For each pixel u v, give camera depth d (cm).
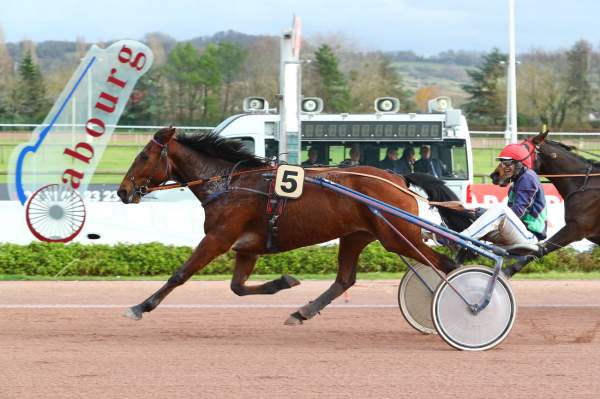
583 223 934
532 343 789
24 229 1388
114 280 1187
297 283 850
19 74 4512
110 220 1385
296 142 1415
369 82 4738
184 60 4591
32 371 664
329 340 799
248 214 810
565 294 1091
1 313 927
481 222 773
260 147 1553
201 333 830
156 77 4578
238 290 841
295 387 622
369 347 766
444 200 831
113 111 1527
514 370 674
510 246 789
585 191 938
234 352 737
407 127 1568
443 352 742
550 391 615
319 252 1275
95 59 1529
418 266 834
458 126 1571
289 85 1407
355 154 1572
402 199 797
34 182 1518
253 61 4691
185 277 807
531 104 4544
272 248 815
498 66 5003
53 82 4556
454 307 745
